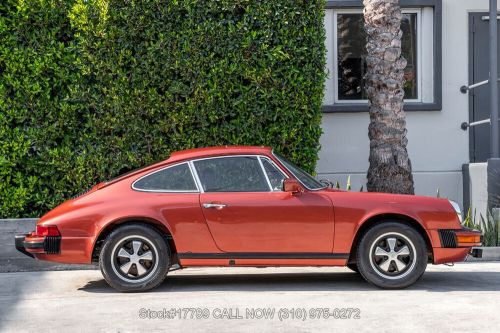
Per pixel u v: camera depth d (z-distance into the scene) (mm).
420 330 6777
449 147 14023
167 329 6930
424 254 8703
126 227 8648
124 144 11398
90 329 6957
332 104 13922
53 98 11398
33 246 8641
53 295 8719
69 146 11406
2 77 11219
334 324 7047
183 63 11359
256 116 11461
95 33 11227
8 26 11203
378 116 11609
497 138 12422
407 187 11609
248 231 8633
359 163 13844
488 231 11719
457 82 14055
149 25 11344
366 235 8695
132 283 8648
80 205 8719
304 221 8641
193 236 8648
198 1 11359
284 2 11438
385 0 11539
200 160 8891
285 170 8859
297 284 9312
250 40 11367
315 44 11516
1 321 7344
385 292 8633
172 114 11406
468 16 14086
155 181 8820
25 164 11328
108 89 11336
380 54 11586
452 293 8547
